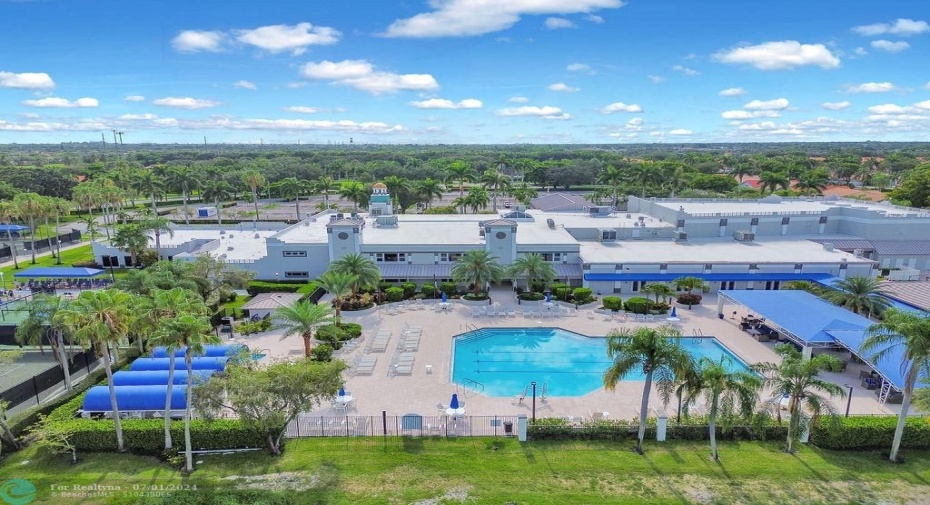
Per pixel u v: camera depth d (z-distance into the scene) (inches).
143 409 1560.0
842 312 2094.0
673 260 2849.4
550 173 7628.0
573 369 2021.4
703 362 1400.1
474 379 1931.6
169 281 2033.7
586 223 3543.3
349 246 2906.0
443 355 2069.4
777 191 5718.5
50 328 1727.4
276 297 2461.9
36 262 3720.5
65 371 1760.6
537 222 3567.9
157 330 1362.0
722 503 1229.1
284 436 1510.8
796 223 3476.9
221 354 1908.2
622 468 1364.4
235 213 5772.6
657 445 1476.4
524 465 1374.3
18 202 3634.4
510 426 1519.4
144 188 4813.0
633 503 1227.2
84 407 1560.0
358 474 1333.7
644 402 1411.2
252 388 1291.8
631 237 3353.8
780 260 2847.0
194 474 1346.0
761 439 1507.1
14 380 1956.2
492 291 2871.6
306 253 2940.5
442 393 1763.0
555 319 2475.4
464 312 2573.8
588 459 1402.6
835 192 5684.1
